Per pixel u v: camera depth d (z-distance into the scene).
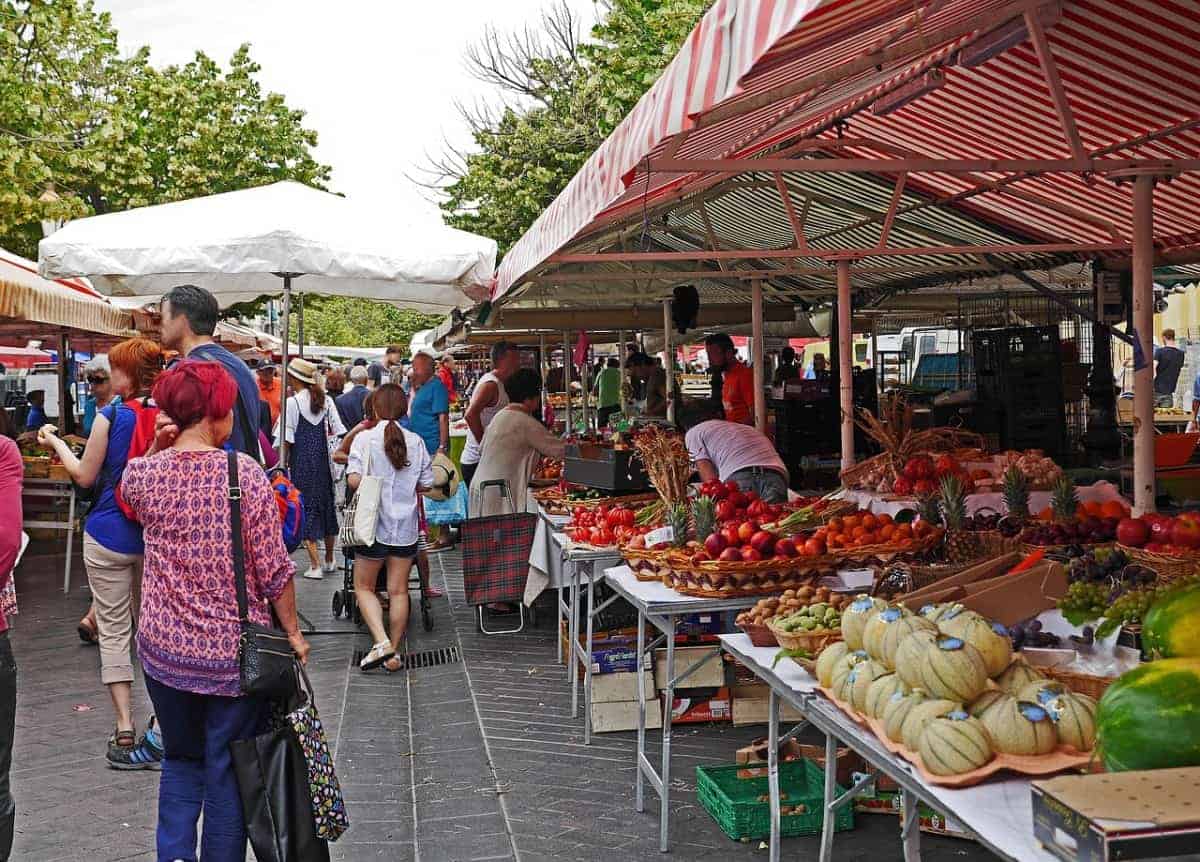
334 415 13.55
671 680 5.00
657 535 5.62
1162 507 7.09
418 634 9.73
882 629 3.21
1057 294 11.16
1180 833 1.98
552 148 26.50
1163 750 2.31
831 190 10.34
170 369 4.23
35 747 6.63
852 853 4.89
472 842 5.16
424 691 7.91
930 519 5.92
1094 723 2.71
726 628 6.92
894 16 3.19
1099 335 10.58
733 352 11.28
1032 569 3.97
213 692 3.97
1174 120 6.39
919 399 15.30
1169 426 15.42
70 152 17.00
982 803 2.54
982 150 8.06
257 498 4.08
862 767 5.29
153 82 26.36
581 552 6.53
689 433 8.01
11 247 19.67
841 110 6.32
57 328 16.17
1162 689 2.36
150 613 4.03
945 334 20.94
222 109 27.36
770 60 3.00
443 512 12.75
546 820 5.41
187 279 10.77
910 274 13.00
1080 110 6.71
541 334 19.23
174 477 4.03
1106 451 10.55
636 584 5.45
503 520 9.49
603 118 23.62
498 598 9.46
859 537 5.36
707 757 6.31
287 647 4.04
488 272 9.26
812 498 7.72
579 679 7.91
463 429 16.61
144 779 6.06
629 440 8.74
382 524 8.49
